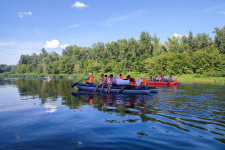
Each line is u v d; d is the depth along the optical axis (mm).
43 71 87125
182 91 11609
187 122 4430
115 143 3176
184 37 47125
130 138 3398
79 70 66062
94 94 10367
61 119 4812
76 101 7828
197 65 35906
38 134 3680
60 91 12219
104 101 7766
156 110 5801
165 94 10078
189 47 46406
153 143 3166
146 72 45625
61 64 72250
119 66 49562
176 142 3211
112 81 11594
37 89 13852
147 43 55594
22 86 17062
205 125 4188
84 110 5914
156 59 41156
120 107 6363
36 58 102250
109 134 3621
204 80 28844
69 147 3031
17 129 4020
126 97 8992
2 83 22047
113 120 4629
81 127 4094
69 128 4039
